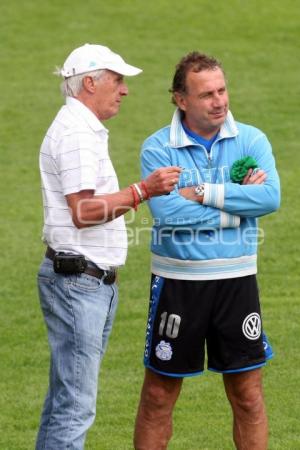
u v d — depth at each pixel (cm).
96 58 2073
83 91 2080
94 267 2070
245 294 2136
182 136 2144
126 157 4850
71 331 2066
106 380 2783
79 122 2053
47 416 2117
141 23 6738
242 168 2125
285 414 2550
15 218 4197
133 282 3494
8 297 3409
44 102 5638
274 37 6519
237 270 2127
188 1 7088
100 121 2100
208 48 6347
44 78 5975
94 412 2089
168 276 2134
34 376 2831
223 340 2138
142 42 6431
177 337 2133
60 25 6719
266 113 5397
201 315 2127
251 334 2139
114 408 2614
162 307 2144
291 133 5122
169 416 2206
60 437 2059
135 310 3266
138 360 2906
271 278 3509
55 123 2078
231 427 2503
